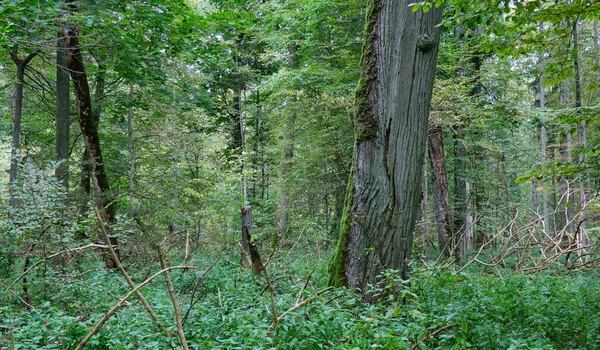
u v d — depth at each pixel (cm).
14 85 1501
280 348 402
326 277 749
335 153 1575
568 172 664
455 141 1656
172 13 1047
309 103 1538
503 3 569
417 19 619
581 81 1741
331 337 424
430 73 627
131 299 655
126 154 1775
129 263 913
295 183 1692
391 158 619
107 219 1011
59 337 423
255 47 1977
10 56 1360
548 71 713
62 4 805
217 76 1414
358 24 1359
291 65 1822
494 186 1759
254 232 1531
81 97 1115
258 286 731
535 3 570
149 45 1077
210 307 571
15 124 1342
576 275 1052
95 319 495
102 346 437
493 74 1480
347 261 624
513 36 679
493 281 746
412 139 620
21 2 777
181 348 413
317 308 480
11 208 650
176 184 1561
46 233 684
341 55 1385
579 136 1411
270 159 2180
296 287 568
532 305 584
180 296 693
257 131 2139
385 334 401
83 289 626
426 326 475
